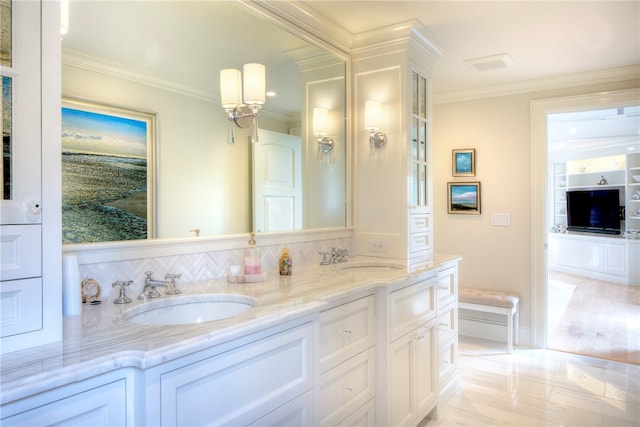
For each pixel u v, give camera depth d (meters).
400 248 2.61
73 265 1.28
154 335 1.08
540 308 3.65
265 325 1.25
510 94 3.78
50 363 0.89
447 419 2.45
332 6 2.28
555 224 8.70
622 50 2.94
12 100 0.94
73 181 1.39
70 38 1.39
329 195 2.63
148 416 0.97
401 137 2.60
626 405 2.59
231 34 1.98
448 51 2.96
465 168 3.99
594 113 5.11
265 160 2.20
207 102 1.89
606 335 4.02
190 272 1.78
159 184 1.68
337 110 2.67
